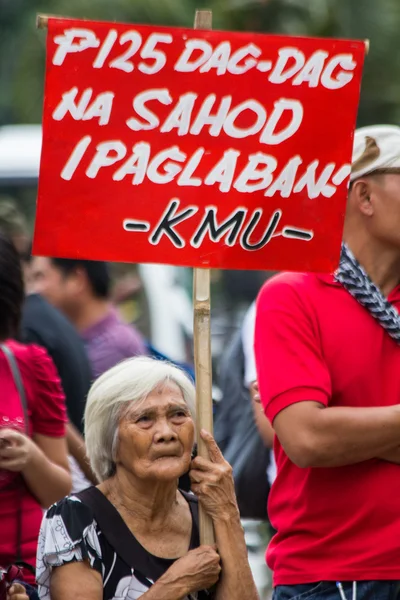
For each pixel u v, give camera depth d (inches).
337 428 312.7
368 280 326.3
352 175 331.0
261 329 328.5
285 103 315.0
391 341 324.8
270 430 419.2
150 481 303.6
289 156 316.2
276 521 337.7
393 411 312.5
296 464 318.7
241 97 313.1
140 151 311.1
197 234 314.2
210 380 311.0
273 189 316.2
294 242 318.0
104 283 573.6
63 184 309.9
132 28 308.2
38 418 362.9
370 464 321.7
